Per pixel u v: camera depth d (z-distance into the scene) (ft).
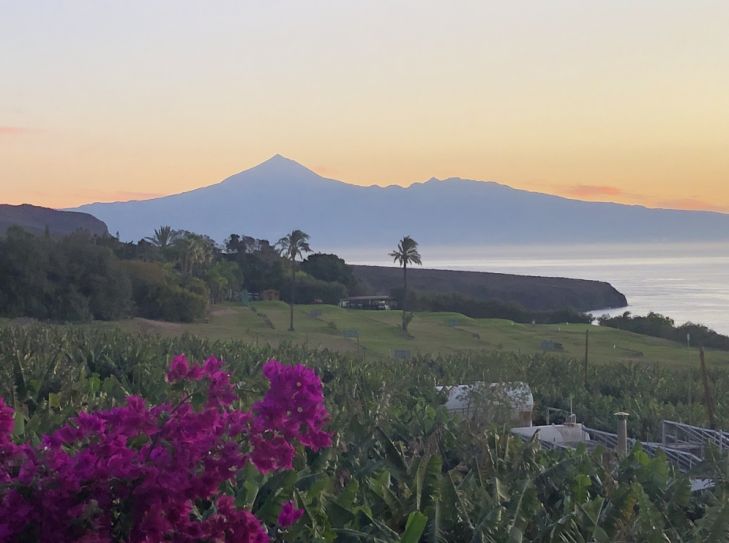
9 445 20.83
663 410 149.79
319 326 398.01
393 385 144.56
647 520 42.83
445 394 122.83
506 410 110.52
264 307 467.11
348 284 577.84
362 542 33.55
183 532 20.34
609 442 103.76
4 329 164.04
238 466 20.51
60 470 19.97
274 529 32.83
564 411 155.22
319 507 35.19
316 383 21.45
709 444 66.23
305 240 386.93
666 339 433.48
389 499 39.14
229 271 499.51
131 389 90.12
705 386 125.90
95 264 337.52
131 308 354.74
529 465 59.52
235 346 195.83
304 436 21.54
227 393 21.81
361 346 329.93
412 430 82.58
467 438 65.87
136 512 19.62
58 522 19.43
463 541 36.88
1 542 19.33
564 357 287.48
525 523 38.14
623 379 202.90
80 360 131.54
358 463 52.54
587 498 48.19
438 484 38.24
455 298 555.28
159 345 177.37
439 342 369.91
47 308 319.68
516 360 222.48
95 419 20.93
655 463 56.39
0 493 20.01
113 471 19.80
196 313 379.35
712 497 56.54
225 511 20.90
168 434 20.65
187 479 20.01
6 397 75.97
